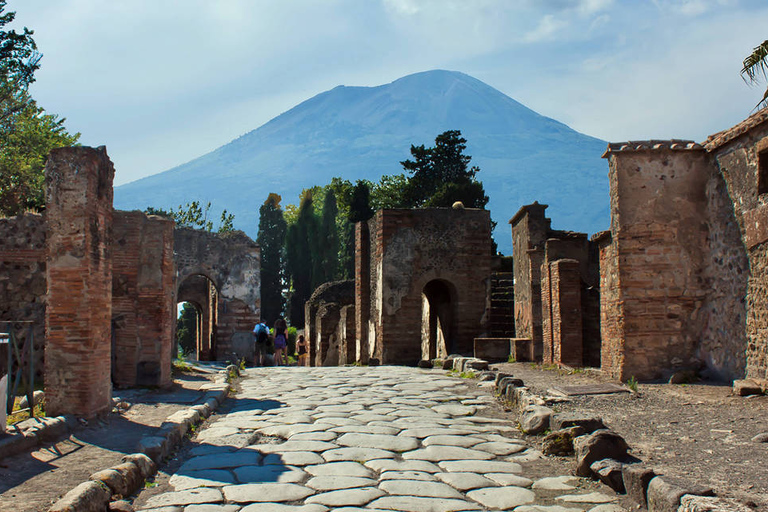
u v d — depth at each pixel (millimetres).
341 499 5805
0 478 5906
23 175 31641
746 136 10547
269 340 28297
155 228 13031
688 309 11828
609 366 12562
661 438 7309
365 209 52969
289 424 9438
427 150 50781
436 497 5895
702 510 4609
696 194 11992
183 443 8273
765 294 9969
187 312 57531
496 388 12539
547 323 17594
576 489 6145
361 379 15711
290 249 57969
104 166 9117
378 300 25234
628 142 12258
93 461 6680
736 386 9727
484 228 25328
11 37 28438
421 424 9344
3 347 7812
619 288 11922
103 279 9000
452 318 25547
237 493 6000
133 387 12633
